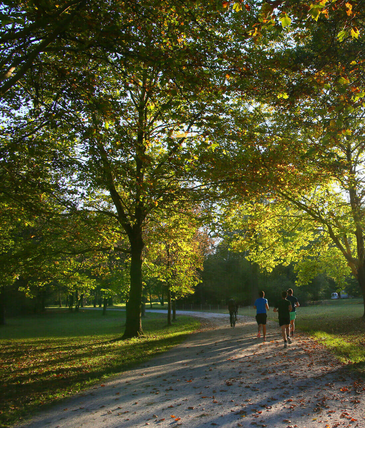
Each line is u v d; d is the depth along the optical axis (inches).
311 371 291.1
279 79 388.2
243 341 516.4
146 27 361.4
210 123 393.4
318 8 235.0
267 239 821.9
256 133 517.0
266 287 2050.9
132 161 528.1
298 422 178.1
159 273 949.8
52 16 296.8
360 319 779.4
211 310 2111.2
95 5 320.2
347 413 187.6
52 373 341.7
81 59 395.5
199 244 1200.8
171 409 205.3
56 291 1819.6
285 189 581.9
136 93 585.6
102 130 435.8
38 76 402.9
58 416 203.5
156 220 690.8
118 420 191.2
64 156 517.7
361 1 290.2
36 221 665.6
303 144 523.5
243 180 470.9
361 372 276.1
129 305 655.8
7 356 516.1
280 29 258.7
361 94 301.6
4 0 287.3
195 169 479.8
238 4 273.6
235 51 366.6
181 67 343.9
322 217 706.8
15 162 437.7
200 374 299.3
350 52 360.8
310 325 728.3
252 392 234.8
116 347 518.9
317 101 422.0
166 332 835.4
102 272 793.6
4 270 596.4
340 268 909.8
